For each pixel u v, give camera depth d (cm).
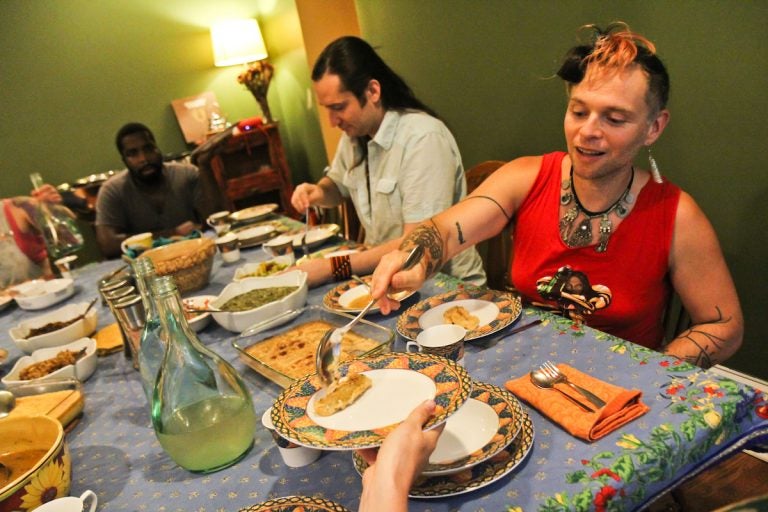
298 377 107
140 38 439
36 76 412
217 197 357
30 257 261
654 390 87
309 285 164
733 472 150
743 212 183
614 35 115
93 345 144
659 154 203
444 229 136
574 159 122
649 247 125
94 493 89
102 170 444
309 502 75
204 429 88
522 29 240
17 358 158
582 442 79
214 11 461
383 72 197
